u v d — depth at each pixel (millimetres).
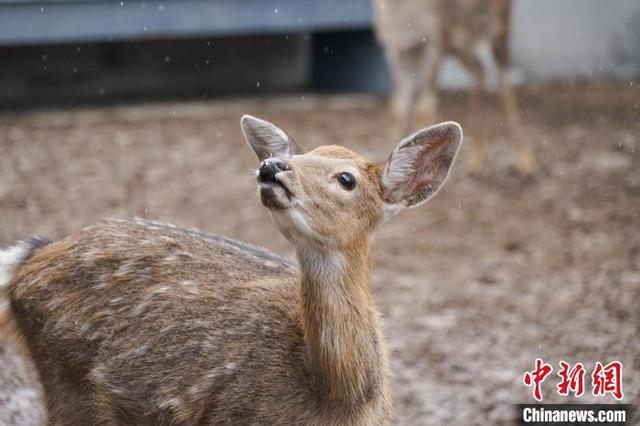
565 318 11070
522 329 10805
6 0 19328
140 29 20234
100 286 6711
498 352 10258
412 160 6770
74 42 21656
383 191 6680
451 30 17625
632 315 11109
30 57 22250
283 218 6152
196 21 20641
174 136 19281
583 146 18781
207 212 14633
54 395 6875
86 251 6840
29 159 17203
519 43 24609
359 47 23953
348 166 6422
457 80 24625
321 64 24766
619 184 16406
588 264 12758
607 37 24531
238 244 7168
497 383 9609
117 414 6645
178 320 6559
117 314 6641
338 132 19562
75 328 6680
